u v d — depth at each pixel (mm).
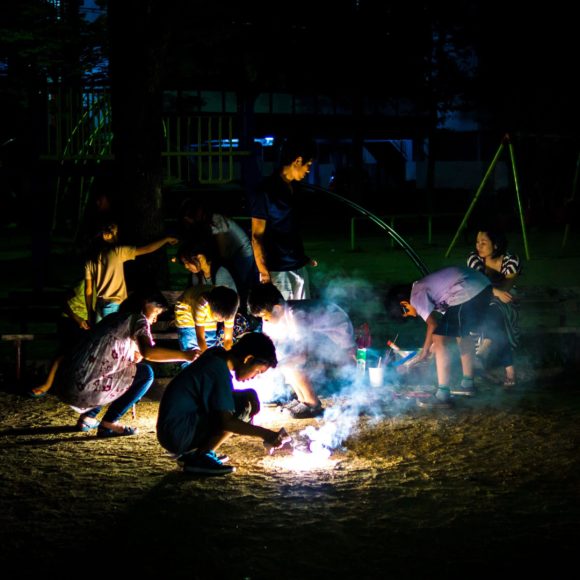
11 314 9328
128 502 4961
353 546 4324
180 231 8242
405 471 5504
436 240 22875
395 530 4520
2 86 15031
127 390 6426
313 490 5145
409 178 37531
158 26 8836
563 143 25984
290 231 7883
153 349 6199
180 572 4039
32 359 8859
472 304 7199
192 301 7238
